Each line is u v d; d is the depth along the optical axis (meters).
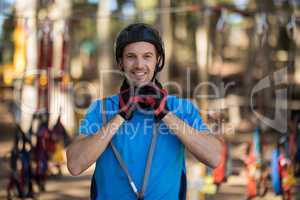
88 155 1.88
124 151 1.92
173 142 1.95
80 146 1.91
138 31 1.94
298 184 5.49
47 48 5.59
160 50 1.98
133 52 1.94
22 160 5.07
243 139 8.42
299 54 11.66
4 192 5.50
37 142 5.45
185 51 14.74
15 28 6.05
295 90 10.85
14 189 5.18
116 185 1.92
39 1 7.54
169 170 1.93
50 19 5.68
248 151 5.16
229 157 5.46
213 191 5.35
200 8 5.88
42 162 5.50
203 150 1.91
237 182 6.14
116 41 2.00
